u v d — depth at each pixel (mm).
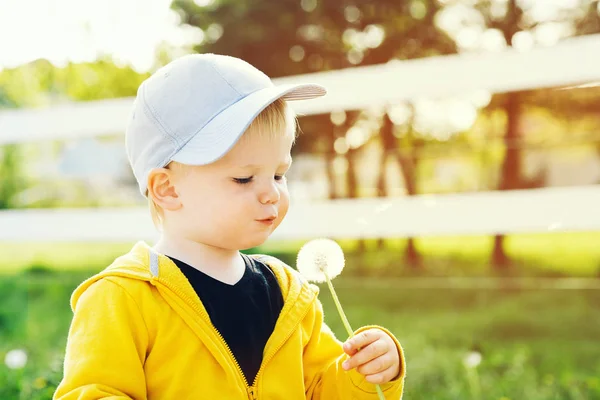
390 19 6477
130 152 1521
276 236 3557
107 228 3938
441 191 5832
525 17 6086
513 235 6309
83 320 1369
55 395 1331
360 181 6199
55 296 4977
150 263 1421
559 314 3971
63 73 5785
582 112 5586
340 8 6566
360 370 1456
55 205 7414
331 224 3471
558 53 3098
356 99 3436
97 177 7434
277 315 1500
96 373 1306
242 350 1417
